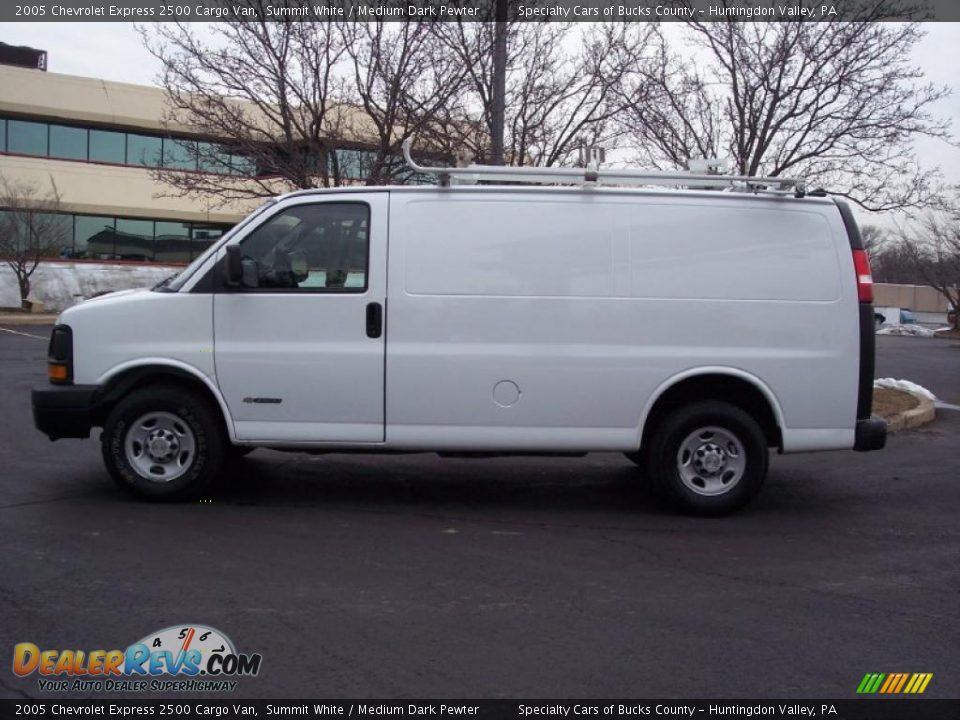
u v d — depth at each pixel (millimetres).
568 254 6555
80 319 6609
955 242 37344
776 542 6223
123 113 35750
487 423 6566
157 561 5473
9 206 32281
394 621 4645
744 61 11039
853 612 4918
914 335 49219
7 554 5539
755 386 6594
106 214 35875
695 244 6594
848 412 6621
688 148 11711
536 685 3975
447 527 6430
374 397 6551
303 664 4141
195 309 6582
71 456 8500
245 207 25031
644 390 6555
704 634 4570
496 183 7027
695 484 6766
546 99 11609
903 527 6664
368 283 6527
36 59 38031
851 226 6684
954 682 4098
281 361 6543
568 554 5848
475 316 6516
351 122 11945
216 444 6719
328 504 6996
